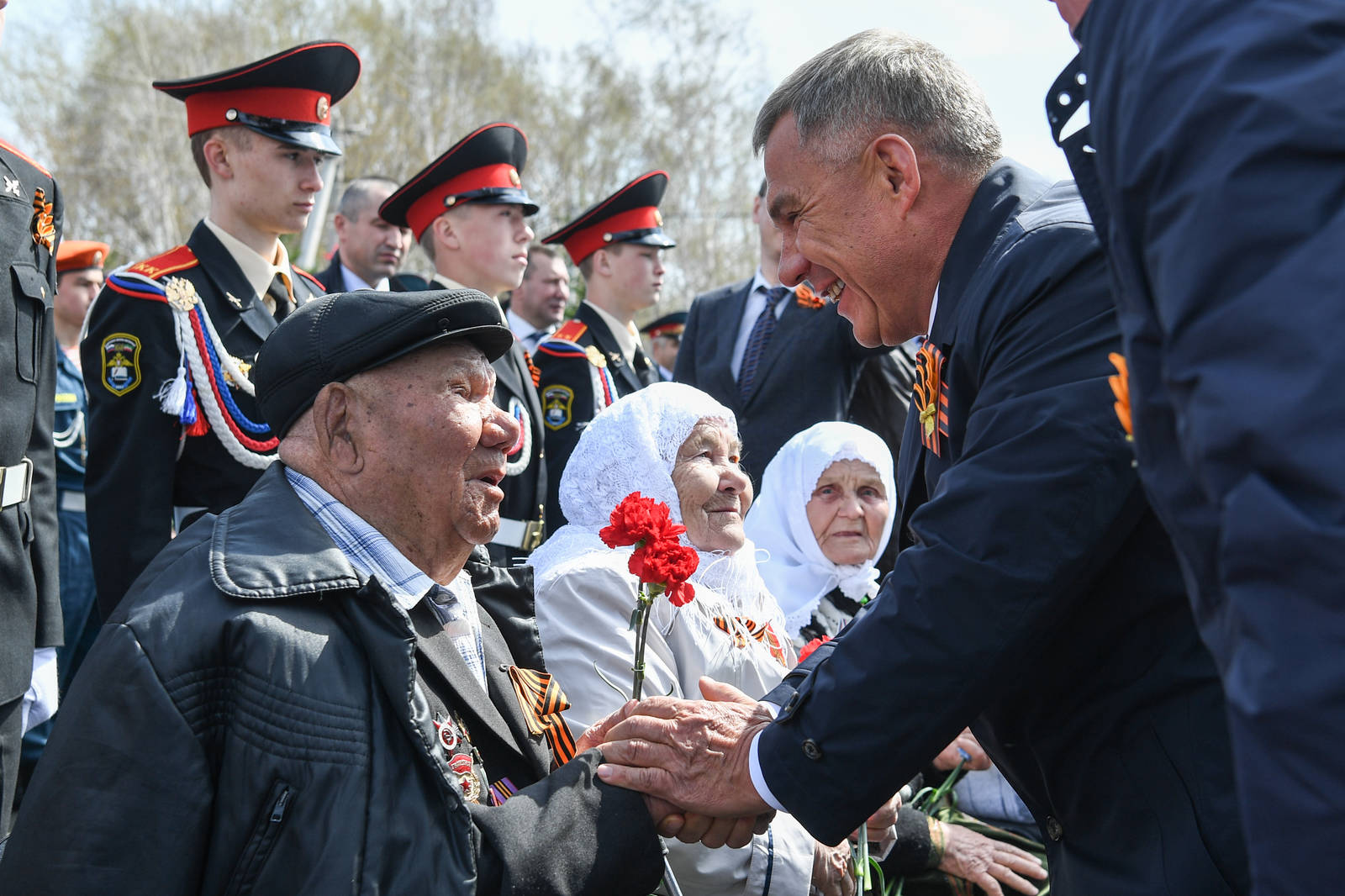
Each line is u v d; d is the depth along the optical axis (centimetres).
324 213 1641
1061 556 173
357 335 182
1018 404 178
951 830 310
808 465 330
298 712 161
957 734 184
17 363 272
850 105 201
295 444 191
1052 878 197
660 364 1059
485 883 172
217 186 353
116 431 321
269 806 158
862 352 456
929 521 183
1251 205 97
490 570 219
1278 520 94
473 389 190
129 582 316
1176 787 173
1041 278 181
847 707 186
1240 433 96
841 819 190
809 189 206
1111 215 116
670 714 208
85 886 151
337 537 184
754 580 281
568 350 537
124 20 3412
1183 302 101
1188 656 174
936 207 202
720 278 3048
